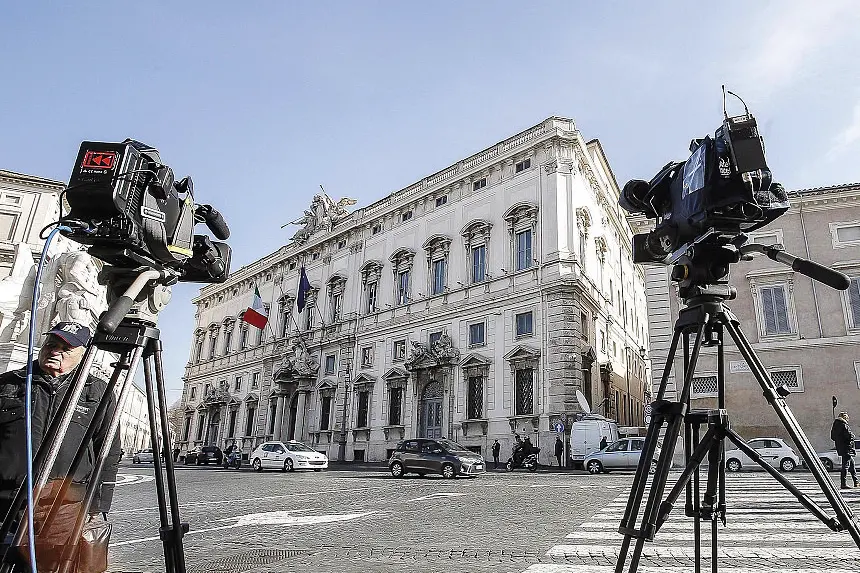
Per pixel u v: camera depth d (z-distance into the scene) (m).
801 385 23.19
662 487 2.18
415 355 31.84
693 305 2.48
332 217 43.41
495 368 28.78
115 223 2.41
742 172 2.31
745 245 2.47
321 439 37.31
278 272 47.44
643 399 40.84
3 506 3.12
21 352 18.48
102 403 2.49
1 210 28.03
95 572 3.31
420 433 31.36
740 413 23.20
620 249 39.69
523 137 31.83
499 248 30.92
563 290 27.00
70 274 18.55
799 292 24.06
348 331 37.97
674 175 2.91
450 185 34.50
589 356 27.84
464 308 30.94
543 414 26.20
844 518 2.08
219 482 19.17
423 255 34.94
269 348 45.16
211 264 3.13
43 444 2.29
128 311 2.42
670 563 5.57
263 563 6.08
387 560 6.14
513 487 15.17
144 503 12.25
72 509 3.15
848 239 23.84
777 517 8.34
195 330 58.62
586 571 5.32
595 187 34.00
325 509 10.89
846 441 12.66
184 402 56.47
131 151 2.52
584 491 13.52
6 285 22.22
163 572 5.64
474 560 6.03
